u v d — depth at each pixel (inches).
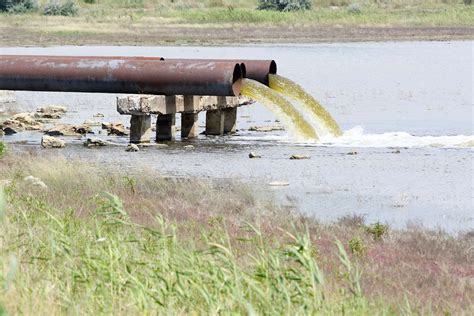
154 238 1555.1
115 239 1437.0
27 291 1112.2
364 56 7485.2
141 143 3334.2
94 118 4178.2
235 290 1086.4
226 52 7746.1
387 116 4106.8
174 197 2249.0
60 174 2378.2
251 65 3518.7
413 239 1828.2
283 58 7273.6
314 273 1109.1
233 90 3238.2
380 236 1856.5
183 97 3417.8
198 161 2947.8
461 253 1718.8
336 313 1133.7
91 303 1099.3
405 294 1311.5
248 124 3961.6
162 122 3430.1
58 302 1093.8
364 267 1536.7
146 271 1225.4
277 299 1120.8
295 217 2068.2
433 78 5826.8
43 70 3385.8
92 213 1863.9
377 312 1184.8
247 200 2272.4
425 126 3774.6
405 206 2285.9
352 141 3371.1
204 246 1594.5
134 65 3302.2
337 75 6033.5
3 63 3430.1
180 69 3250.5
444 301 1334.9
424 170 2770.7
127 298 1128.8
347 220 2042.3
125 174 2564.0
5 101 4702.3
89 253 1259.8
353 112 4244.6
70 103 4795.8
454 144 3265.3
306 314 1091.9
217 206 2142.0
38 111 4352.9
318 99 4771.2
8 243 1430.9
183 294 1119.6
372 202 2325.3
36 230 1565.0
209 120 3622.0
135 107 3265.3
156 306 1098.1
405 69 6422.2
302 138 3412.9
